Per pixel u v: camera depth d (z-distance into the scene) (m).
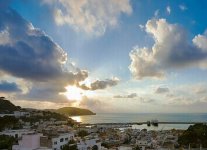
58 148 113.88
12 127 183.75
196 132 149.75
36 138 101.06
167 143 158.75
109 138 179.38
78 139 135.88
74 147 115.06
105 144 144.75
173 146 146.00
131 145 144.25
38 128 190.00
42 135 111.19
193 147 138.75
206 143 141.12
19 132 137.12
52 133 131.25
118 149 126.12
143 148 133.25
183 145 146.62
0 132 137.50
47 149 101.25
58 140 115.00
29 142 98.81
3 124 182.75
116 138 181.12
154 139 179.50
